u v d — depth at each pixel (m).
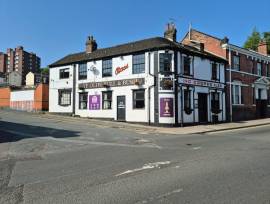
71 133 18.62
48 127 21.64
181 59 27.02
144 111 26.55
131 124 25.83
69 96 32.91
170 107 25.56
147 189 6.91
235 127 25.20
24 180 7.87
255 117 36.59
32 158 11.01
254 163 9.70
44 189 7.03
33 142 14.87
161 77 25.91
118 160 10.43
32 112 36.03
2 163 10.13
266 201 6.03
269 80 39.56
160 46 26.09
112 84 29.02
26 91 39.06
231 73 32.81
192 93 27.80
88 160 10.51
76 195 6.54
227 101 32.00
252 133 20.50
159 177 8.00
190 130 22.47
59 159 10.77
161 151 12.41
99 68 30.27
